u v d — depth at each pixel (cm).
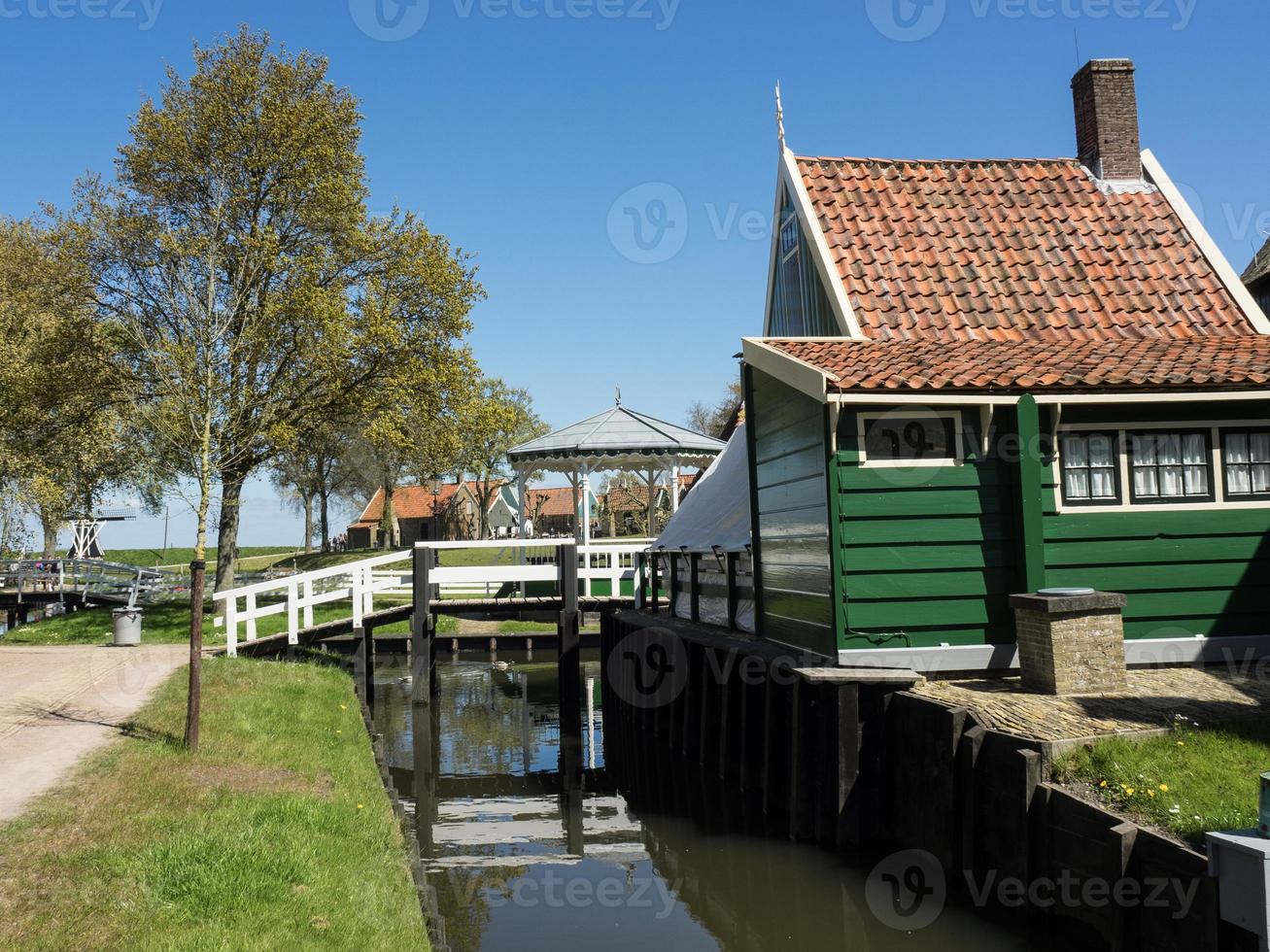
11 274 3064
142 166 2361
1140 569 1127
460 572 2034
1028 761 782
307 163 2502
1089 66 1614
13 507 3092
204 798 824
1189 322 1346
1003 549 1120
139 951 536
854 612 1102
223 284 1344
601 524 6309
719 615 1717
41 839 686
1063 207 1535
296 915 616
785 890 1016
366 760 1102
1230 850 580
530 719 2184
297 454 2919
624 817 1388
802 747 1091
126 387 2317
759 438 1441
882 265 1433
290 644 2000
